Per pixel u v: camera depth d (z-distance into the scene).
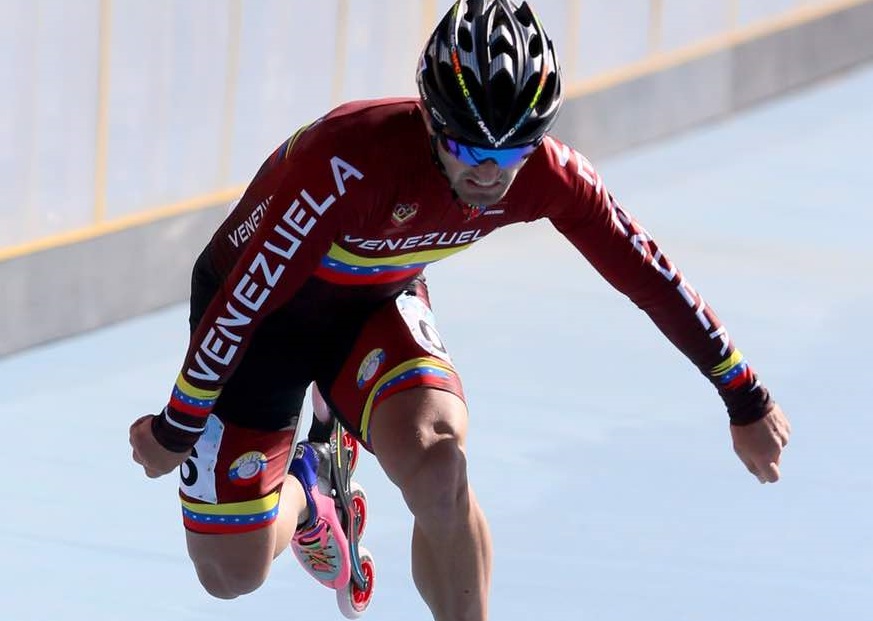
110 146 15.54
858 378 15.09
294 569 11.50
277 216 8.34
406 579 11.29
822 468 13.19
